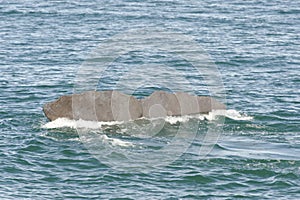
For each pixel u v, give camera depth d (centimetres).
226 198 6656
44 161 7400
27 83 10756
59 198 6594
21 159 7425
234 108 9412
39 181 6950
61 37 14462
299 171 7225
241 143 7975
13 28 15350
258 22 16500
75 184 6894
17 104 9531
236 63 12456
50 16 16825
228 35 14975
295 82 11194
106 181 6956
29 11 17388
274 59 12775
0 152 7581
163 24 16062
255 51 13400
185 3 19050
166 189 6812
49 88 10506
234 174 7144
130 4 18738
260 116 9025
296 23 16500
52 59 12519
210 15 17312
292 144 7981
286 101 9962
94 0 19262
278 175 7131
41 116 8881
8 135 8112
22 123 8581
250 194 6756
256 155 7600
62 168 7250
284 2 19625
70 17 16750
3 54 12838
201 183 6950
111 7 18200
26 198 6575
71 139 8025
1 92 10181
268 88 10744
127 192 6731
